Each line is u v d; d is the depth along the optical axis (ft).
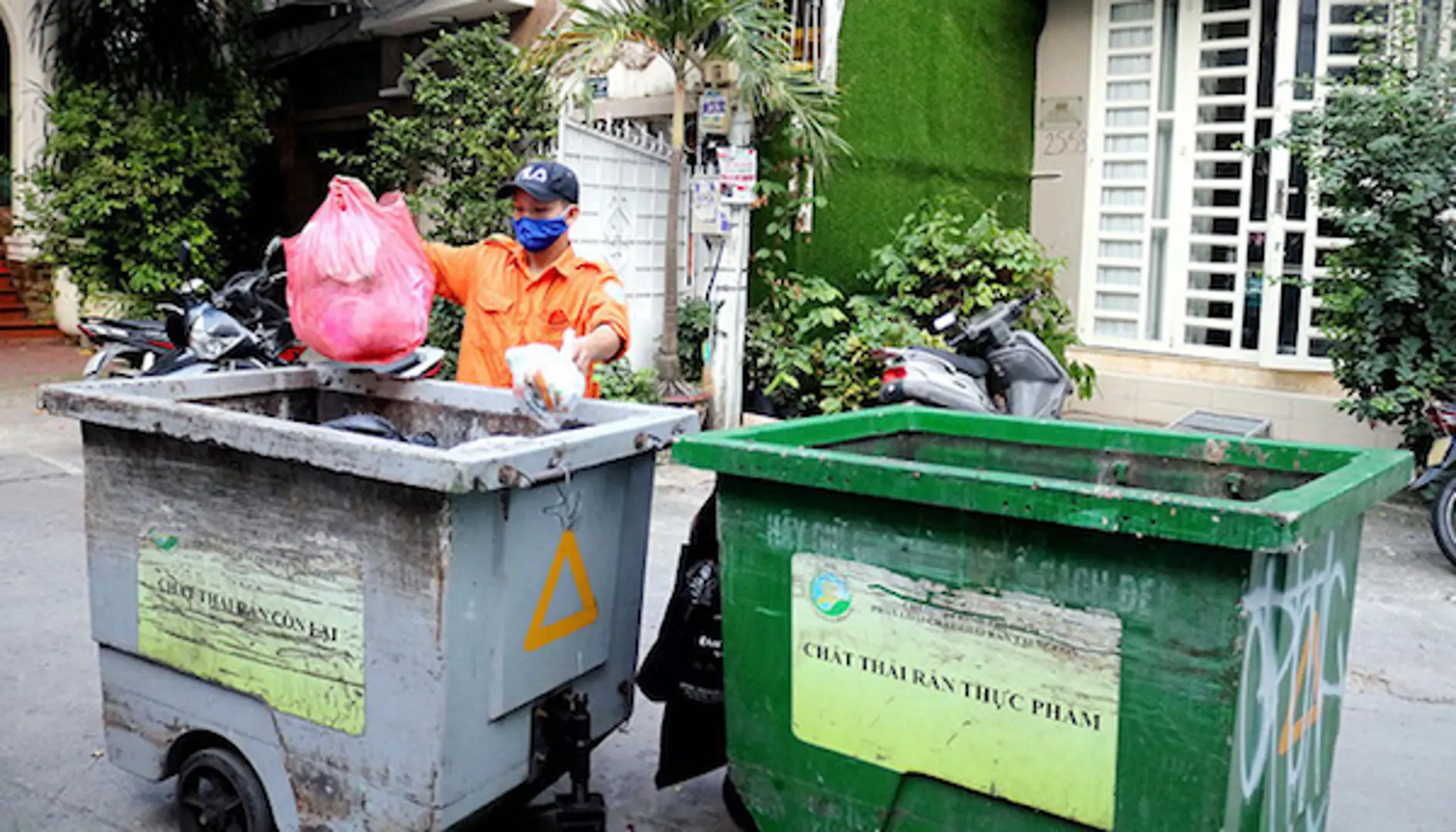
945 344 23.53
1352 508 7.28
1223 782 6.81
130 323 23.90
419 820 8.47
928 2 29.19
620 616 10.05
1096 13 30.99
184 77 36.17
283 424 8.64
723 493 8.68
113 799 11.10
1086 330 31.73
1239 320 28.91
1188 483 9.65
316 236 10.40
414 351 11.58
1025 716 7.46
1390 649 15.43
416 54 34.04
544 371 9.36
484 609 8.52
